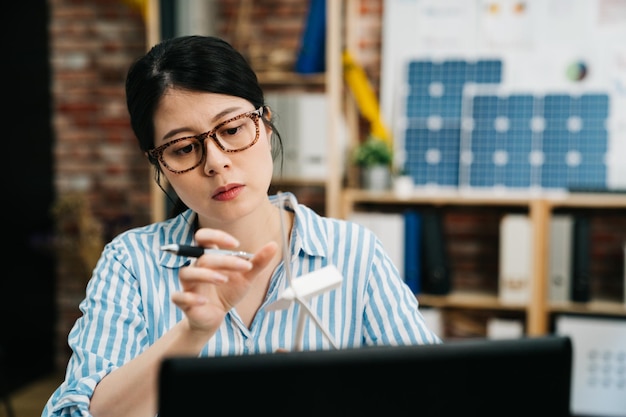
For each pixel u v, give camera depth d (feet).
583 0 9.89
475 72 10.19
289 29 10.77
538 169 10.07
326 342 3.55
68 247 11.55
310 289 2.65
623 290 9.82
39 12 11.75
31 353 12.35
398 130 10.39
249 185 3.19
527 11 10.02
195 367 1.68
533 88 10.07
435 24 10.25
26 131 12.00
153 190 9.84
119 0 11.35
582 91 9.95
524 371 1.88
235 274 2.66
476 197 9.44
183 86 3.07
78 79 11.59
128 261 3.62
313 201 10.92
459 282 10.63
